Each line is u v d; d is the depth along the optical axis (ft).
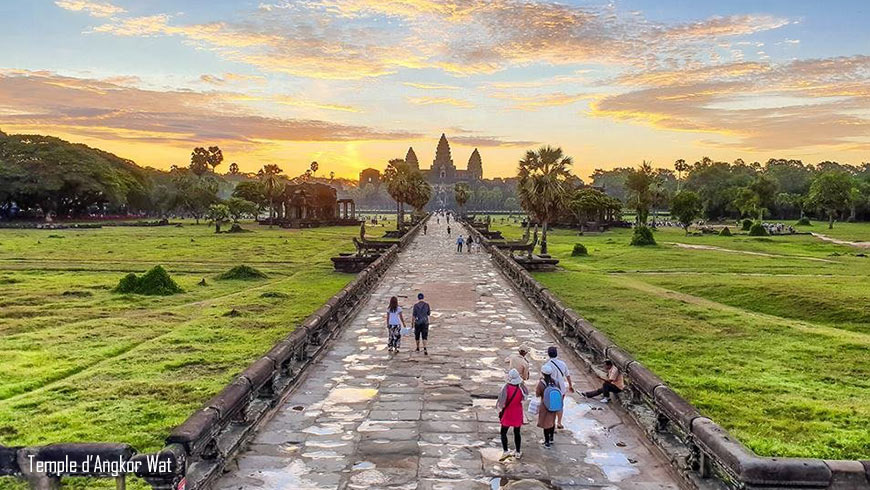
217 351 53.52
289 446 28.55
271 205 343.46
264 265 136.67
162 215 452.76
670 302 82.84
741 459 20.04
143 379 44.65
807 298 82.17
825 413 38.37
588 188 317.63
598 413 33.65
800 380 46.52
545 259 124.16
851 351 55.57
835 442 33.45
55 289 91.66
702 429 23.53
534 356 46.85
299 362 41.42
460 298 76.48
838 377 47.29
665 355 54.24
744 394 42.55
